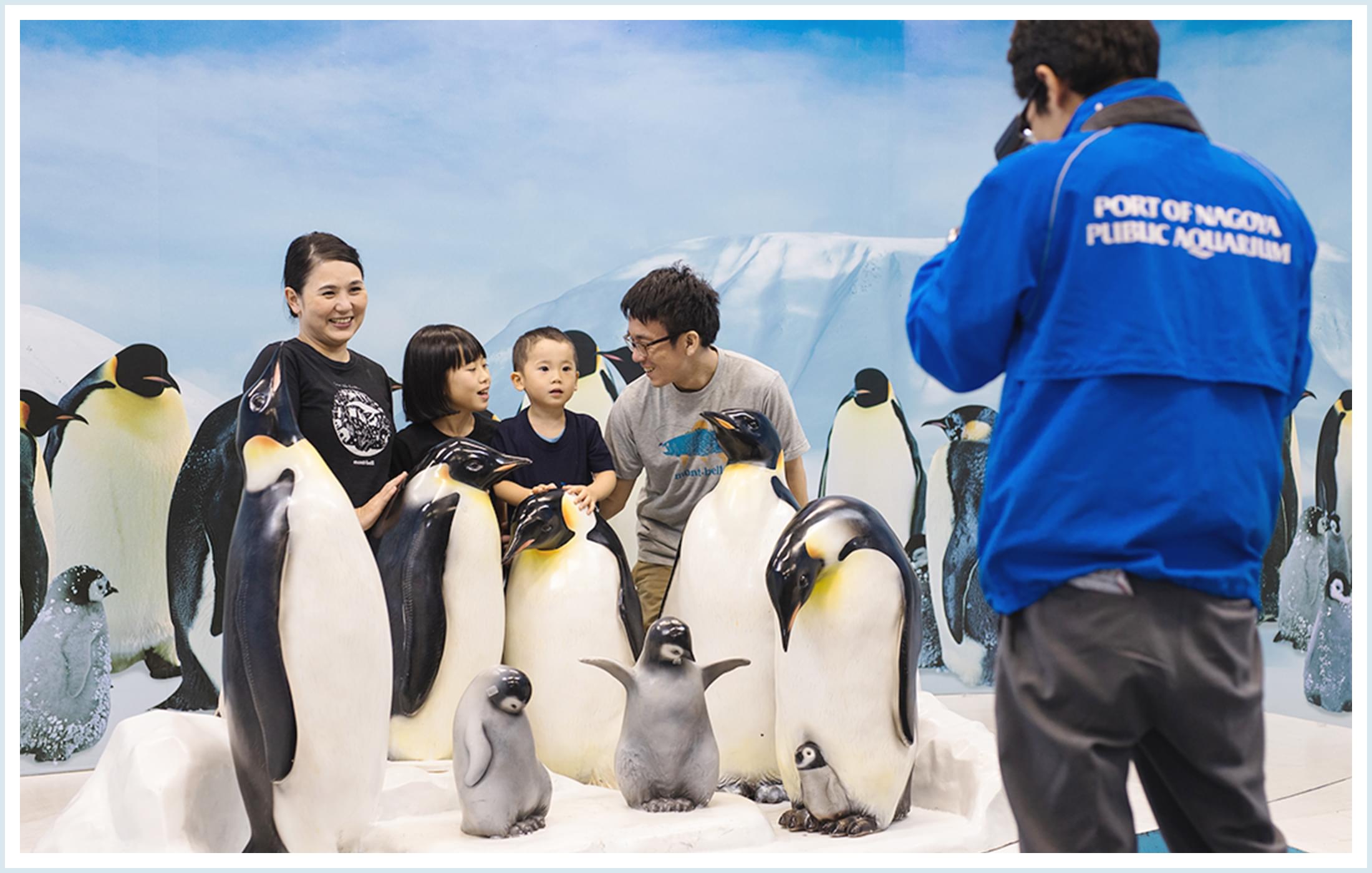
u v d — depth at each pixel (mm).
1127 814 1477
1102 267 1484
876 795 2545
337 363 2977
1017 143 1795
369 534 2877
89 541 4457
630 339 3033
